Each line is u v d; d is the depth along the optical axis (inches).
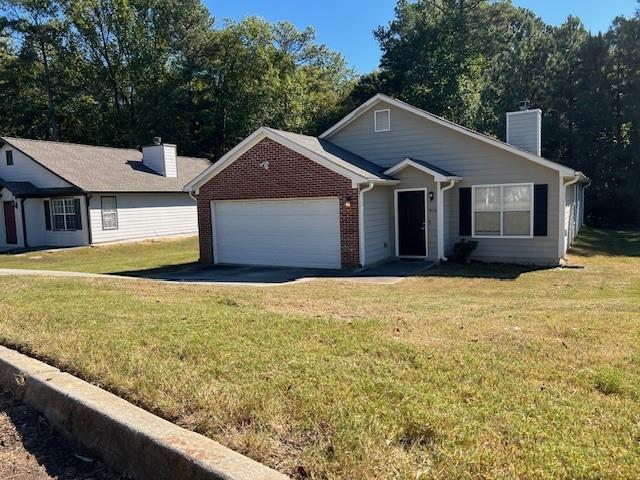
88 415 149.2
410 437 128.9
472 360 188.4
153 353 200.8
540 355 195.2
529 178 567.5
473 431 129.7
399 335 226.7
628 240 856.3
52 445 151.6
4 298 337.7
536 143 645.9
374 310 296.7
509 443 123.6
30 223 954.1
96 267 663.1
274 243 609.3
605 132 1206.9
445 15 1437.0
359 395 153.9
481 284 457.1
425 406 145.3
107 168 1021.8
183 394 157.4
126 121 1595.7
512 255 583.8
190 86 1577.3
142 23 1610.5
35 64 1573.6
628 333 228.1
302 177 572.4
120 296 348.5
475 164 597.0
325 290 412.8
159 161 1113.4
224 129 1558.8
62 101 1612.9
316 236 579.5
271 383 164.6
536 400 150.9
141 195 1019.3
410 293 404.8
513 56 1392.7
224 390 158.9
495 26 1504.7
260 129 586.2
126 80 1626.5
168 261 712.4
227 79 1542.8
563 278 486.9
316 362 186.1
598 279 478.9
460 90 1391.5
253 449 124.3
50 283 420.2
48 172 938.1
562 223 557.0
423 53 1409.9
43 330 240.2
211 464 115.3
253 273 559.2
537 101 1311.5
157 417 142.9
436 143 619.2
